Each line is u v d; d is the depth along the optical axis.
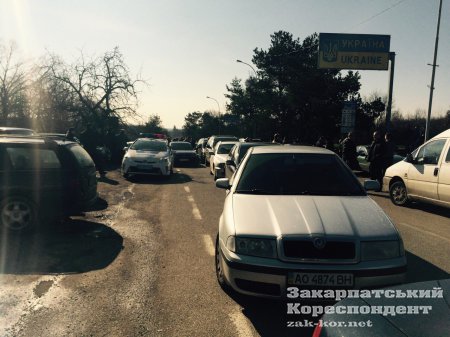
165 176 15.10
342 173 4.86
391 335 1.92
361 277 3.31
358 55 22.12
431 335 1.86
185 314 3.64
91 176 7.15
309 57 42.47
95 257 5.24
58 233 6.48
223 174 12.95
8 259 5.12
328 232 3.45
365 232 3.52
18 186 6.27
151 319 3.53
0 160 6.30
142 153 14.56
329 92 36.88
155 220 7.55
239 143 10.84
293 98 38.44
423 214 8.77
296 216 3.73
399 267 3.41
